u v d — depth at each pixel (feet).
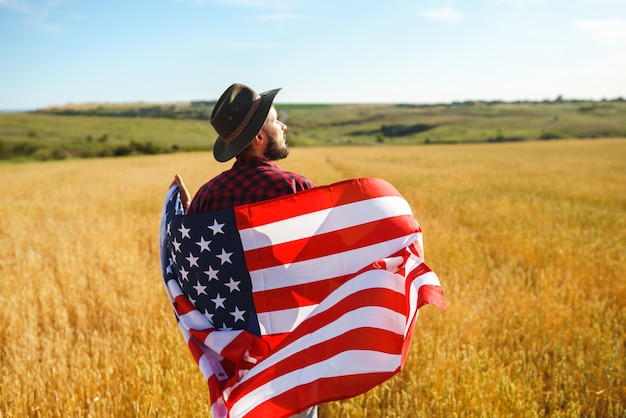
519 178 70.33
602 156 142.82
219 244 6.54
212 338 6.61
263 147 6.86
